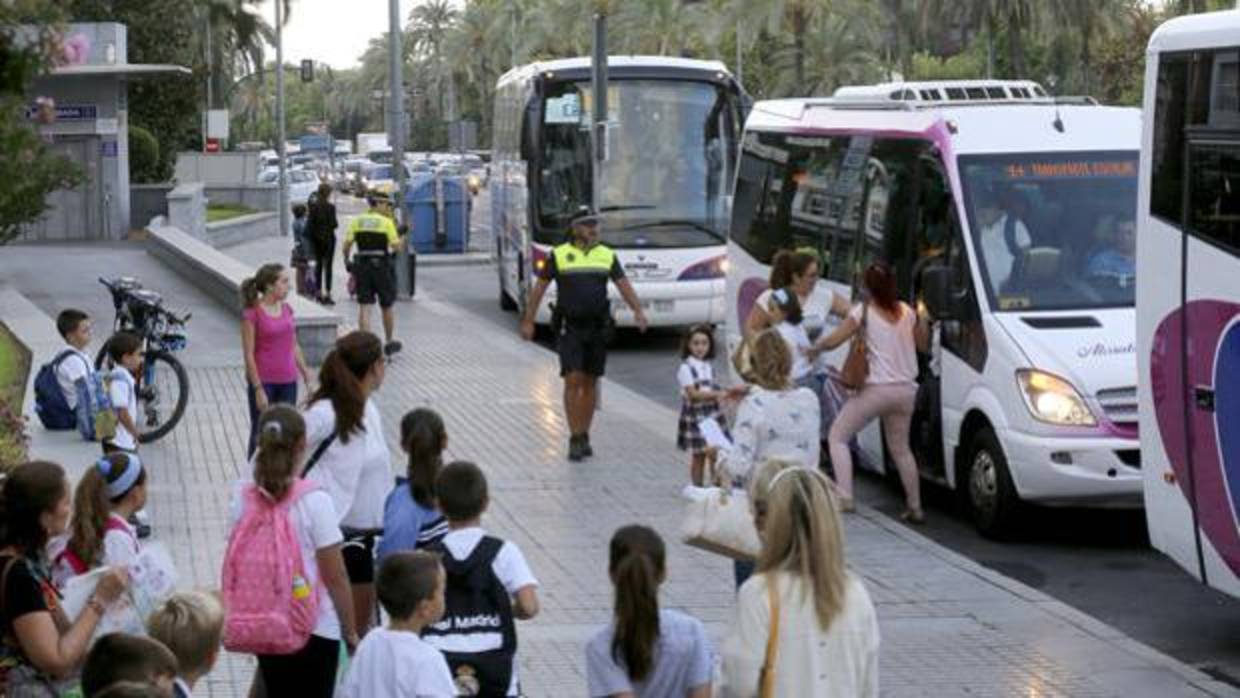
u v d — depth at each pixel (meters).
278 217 71.06
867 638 7.39
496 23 114.00
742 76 91.75
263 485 9.45
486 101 127.75
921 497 19.38
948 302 17.44
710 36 79.62
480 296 44.31
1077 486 16.48
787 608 7.28
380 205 30.36
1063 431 16.47
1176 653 13.62
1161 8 79.25
